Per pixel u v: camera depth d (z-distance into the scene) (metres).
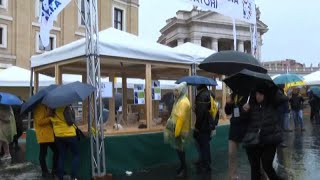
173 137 7.70
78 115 11.14
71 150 7.49
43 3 7.88
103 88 8.08
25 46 27.73
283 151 11.10
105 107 10.38
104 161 7.39
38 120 7.88
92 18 7.37
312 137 14.48
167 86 17.47
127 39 8.44
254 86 6.05
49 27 7.83
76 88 6.92
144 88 9.75
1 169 9.13
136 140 8.36
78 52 7.86
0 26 26.45
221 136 11.18
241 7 11.00
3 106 10.44
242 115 6.77
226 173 8.13
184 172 7.75
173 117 7.68
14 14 27.28
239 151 11.00
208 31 65.69
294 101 16.52
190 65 9.52
